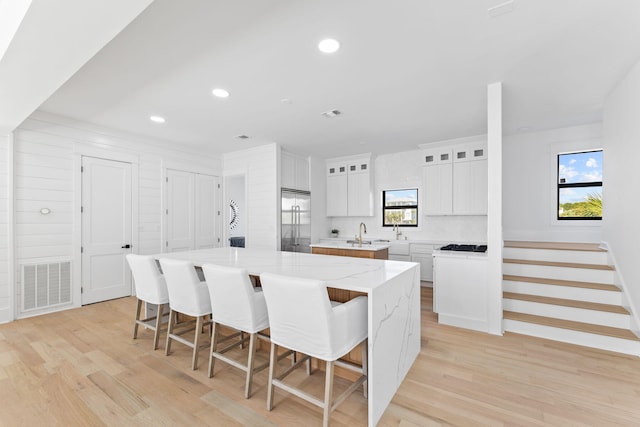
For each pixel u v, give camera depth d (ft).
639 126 8.32
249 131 14.67
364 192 20.18
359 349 6.90
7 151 11.03
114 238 14.15
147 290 8.92
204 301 7.69
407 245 17.87
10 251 11.07
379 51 7.62
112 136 14.12
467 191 16.03
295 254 10.21
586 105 11.66
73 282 12.73
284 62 8.11
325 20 6.36
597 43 7.30
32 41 5.45
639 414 5.78
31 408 5.97
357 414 5.84
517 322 9.86
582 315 9.56
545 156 15.23
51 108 11.46
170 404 6.13
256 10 5.98
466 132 14.93
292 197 18.67
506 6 5.98
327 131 14.70
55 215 12.26
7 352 8.46
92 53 5.94
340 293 7.48
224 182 19.75
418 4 5.89
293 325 5.52
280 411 5.95
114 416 5.75
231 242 25.98
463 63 8.27
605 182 11.12
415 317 8.00
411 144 17.47
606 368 7.53
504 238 16.17
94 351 8.56
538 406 6.03
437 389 6.63
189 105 11.16
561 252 12.09
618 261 10.09
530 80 9.34
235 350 8.69
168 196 16.43
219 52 7.57
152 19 6.20
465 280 10.36
